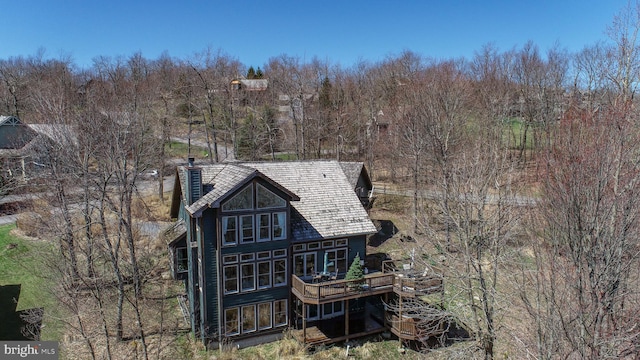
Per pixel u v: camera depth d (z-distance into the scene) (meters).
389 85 71.00
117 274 23.78
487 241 22.09
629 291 13.58
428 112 40.81
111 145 27.11
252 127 60.59
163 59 77.81
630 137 13.74
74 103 38.66
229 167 26.45
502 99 50.75
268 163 29.12
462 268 26.69
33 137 35.53
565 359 12.75
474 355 20.16
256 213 23.27
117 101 39.34
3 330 24.23
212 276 23.05
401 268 29.78
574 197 12.98
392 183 54.91
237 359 22.48
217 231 22.56
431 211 38.25
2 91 65.44
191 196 23.73
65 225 26.05
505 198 22.36
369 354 23.42
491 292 20.03
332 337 24.12
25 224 35.50
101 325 24.50
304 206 26.70
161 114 52.38
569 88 50.69
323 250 25.89
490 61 59.44
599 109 18.45
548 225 16.06
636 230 13.10
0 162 42.34
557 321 13.66
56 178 25.53
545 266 16.66
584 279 13.38
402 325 23.77
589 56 42.75
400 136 47.53
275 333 24.62
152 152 41.50
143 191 49.47
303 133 56.59
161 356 22.53
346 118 64.19
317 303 22.91
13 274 30.16
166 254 33.25
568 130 14.84
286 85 62.66
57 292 22.42
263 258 23.81
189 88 61.84
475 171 25.91
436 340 24.58
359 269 24.11
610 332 13.02
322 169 29.77
